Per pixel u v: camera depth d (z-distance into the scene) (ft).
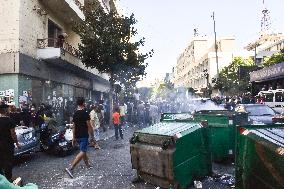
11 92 48.16
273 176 13.53
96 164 28.89
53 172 26.63
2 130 20.66
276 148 13.21
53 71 63.77
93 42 65.21
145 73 72.69
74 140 26.23
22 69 49.34
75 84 79.20
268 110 44.83
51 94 62.85
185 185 20.10
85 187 21.71
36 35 56.65
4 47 48.83
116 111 47.06
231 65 160.45
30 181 23.88
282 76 87.97
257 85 116.98
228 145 27.07
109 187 21.47
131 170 26.12
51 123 37.29
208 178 22.20
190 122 22.90
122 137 47.83
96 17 68.03
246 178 16.56
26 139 31.65
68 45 69.77
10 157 21.03
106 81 120.67
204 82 223.10
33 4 55.11
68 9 64.28
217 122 27.66
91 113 45.01
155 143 20.36
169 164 19.33
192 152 20.89
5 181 7.00
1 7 49.49
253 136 15.89
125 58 69.21
